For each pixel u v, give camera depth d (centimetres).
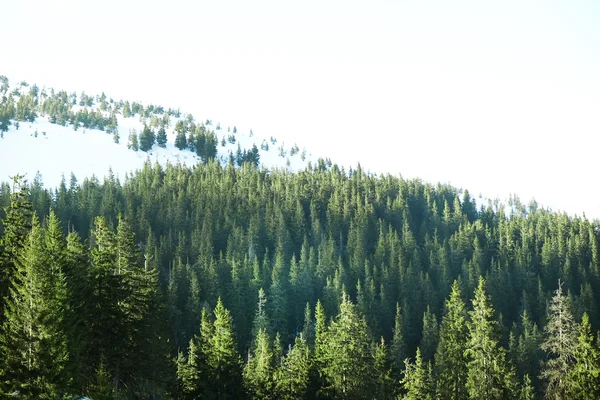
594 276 11875
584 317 3838
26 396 2766
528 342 7462
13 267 3572
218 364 4672
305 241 12838
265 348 5434
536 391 6756
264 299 9238
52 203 13888
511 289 10738
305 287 10281
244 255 11369
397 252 11994
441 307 10238
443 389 4691
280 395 5091
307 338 8038
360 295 9644
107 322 3684
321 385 4981
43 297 2964
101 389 3098
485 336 4044
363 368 4819
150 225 13062
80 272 3838
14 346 2844
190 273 9544
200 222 13912
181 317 8000
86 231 12900
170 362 4556
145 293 4166
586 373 3725
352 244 13162
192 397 4578
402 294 10269
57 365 2839
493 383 3984
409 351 8881
